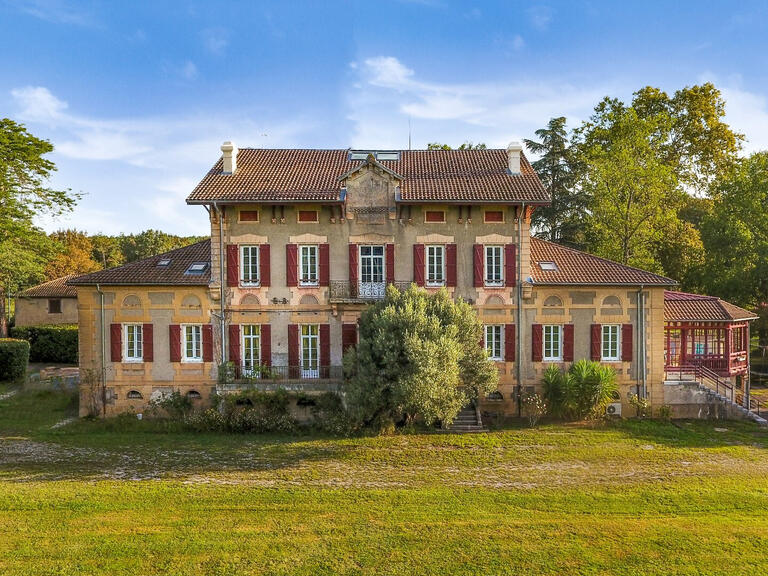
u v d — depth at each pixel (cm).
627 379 2441
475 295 2408
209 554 1156
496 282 2412
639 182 3450
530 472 1725
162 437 2092
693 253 3959
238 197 2288
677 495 1524
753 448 1991
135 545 1188
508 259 2398
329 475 1688
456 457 1867
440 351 1972
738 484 1617
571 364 2427
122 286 2356
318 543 1213
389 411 2120
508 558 1154
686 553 1180
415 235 2389
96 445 1984
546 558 1155
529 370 2425
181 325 2383
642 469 1756
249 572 1088
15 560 1113
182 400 2336
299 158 2712
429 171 2584
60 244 3922
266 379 2305
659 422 2322
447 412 2014
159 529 1273
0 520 1307
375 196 2378
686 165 4525
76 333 3903
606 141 4178
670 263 3975
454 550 1186
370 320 2145
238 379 2320
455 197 2306
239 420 2170
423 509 1415
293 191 2345
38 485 1562
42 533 1238
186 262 2503
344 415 2162
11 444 1981
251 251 2389
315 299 2386
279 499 1480
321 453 1906
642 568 1120
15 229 3344
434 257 2408
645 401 2403
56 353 3891
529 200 2289
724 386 2470
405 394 1947
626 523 1332
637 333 2433
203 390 2380
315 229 2378
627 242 3484
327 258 2378
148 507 1409
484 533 1270
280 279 2381
